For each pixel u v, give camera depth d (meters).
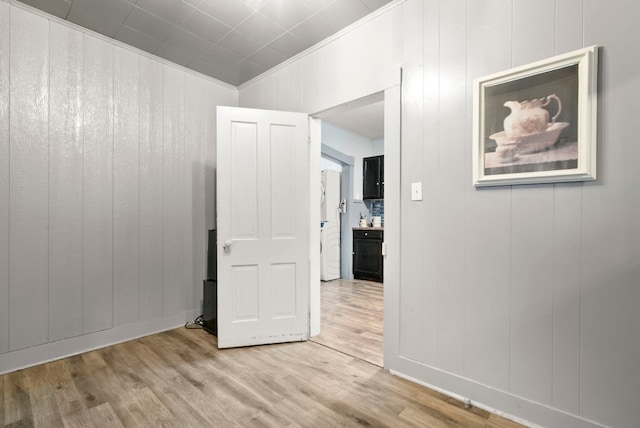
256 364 2.25
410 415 1.68
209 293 2.89
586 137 1.42
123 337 2.67
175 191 3.03
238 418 1.65
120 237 2.67
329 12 2.25
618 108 1.38
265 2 2.16
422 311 2.01
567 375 1.51
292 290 2.69
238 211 2.58
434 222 1.96
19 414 1.68
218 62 2.98
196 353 2.44
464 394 1.83
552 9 1.54
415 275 2.04
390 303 2.16
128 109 2.72
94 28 2.46
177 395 1.86
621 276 1.38
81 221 2.46
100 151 2.56
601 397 1.42
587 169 1.42
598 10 1.42
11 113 2.16
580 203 1.48
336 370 2.17
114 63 2.64
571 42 1.48
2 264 2.13
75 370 2.16
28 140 2.23
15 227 2.18
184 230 3.10
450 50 1.88
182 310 3.07
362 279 5.29
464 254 1.84
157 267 2.90
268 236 2.64
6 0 2.12
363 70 2.32
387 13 2.18
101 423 1.61
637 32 1.33
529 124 1.59
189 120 3.13
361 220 5.49
